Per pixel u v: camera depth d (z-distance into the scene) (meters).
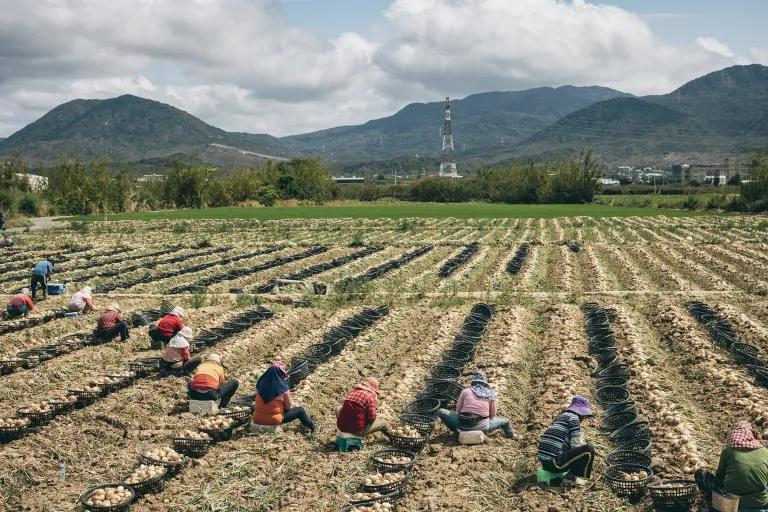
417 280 30.94
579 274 33.03
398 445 12.63
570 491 10.84
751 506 9.56
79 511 10.48
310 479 11.34
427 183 130.50
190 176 102.88
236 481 11.36
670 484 10.62
